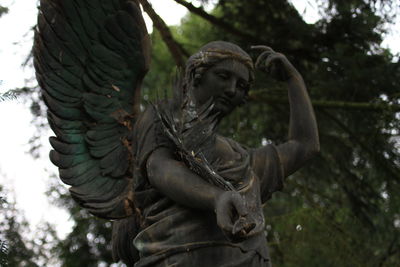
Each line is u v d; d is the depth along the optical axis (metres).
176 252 3.17
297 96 3.55
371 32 7.29
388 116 7.05
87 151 3.55
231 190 3.06
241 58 3.40
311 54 7.46
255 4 7.55
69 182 3.50
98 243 7.44
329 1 7.25
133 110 3.63
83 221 7.43
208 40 7.89
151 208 3.36
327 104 7.21
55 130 3.53
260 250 3.22
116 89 3.63
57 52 3.59
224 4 7.61
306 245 6.85
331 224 6.92
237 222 2.88
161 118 3.35
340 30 7.36
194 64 3.41
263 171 3.46
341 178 7.43
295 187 7.49
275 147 3.51
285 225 6.90
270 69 3.58
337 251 6.83
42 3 3.60
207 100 3.39
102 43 3.65
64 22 3.61
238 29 7.70
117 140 3.58
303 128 3.52
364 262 6.89
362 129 7.34
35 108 7.04
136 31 3.68
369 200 7.34
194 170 3.21
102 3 3.66
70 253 7.29
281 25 7.50
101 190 3.51
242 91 3.44
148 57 3.68
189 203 3.15
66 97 3.57
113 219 3.48
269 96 7.59
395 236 7.09
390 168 7.18
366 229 7.17
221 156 3.37
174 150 3.33
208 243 3.16
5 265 4.02
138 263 3.25
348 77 7.17
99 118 3.58
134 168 3.48
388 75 7.11
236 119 7.85
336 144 7.44
